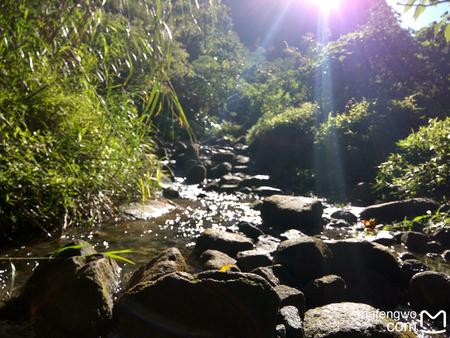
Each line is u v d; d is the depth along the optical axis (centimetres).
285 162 784
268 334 194
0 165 301
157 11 336
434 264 329
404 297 275
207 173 788
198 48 1499
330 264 297
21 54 311
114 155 383
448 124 584
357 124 718
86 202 379
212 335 191
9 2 310
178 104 354
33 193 322
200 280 201
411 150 578
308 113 846
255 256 308
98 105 379
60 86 361
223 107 1425
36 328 210
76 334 206
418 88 829
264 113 1200
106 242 345
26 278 262
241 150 955
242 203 561
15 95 320
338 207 548
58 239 337
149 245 349
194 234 393
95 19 345
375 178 600
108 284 238
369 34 953
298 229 436
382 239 380
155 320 198
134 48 388
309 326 213
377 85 885
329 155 704
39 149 329
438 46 862
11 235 321
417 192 507
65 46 341
